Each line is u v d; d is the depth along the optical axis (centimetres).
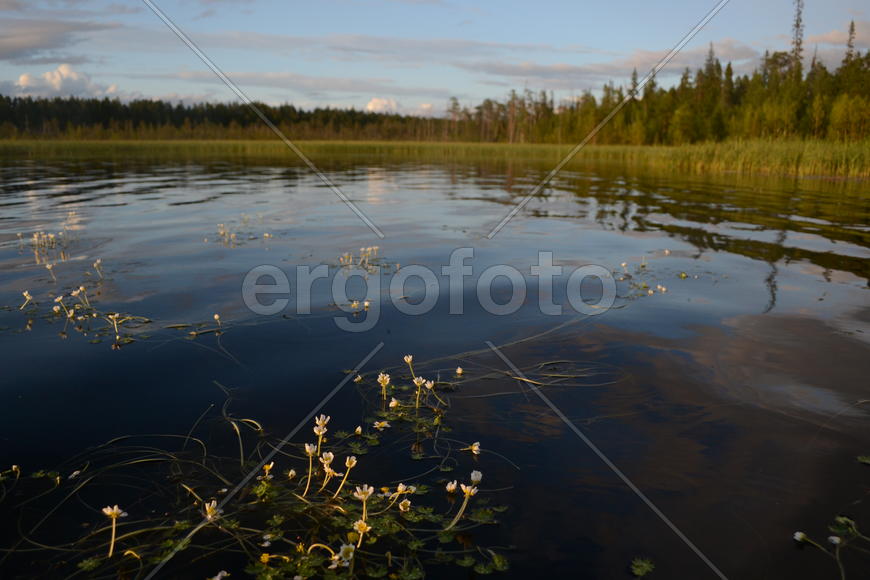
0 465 242
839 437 266
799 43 5756
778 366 347
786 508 217
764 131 3625
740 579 183
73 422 278
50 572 185
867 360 354
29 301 468
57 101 8869
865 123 3042
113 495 225
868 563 189
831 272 580
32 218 900
